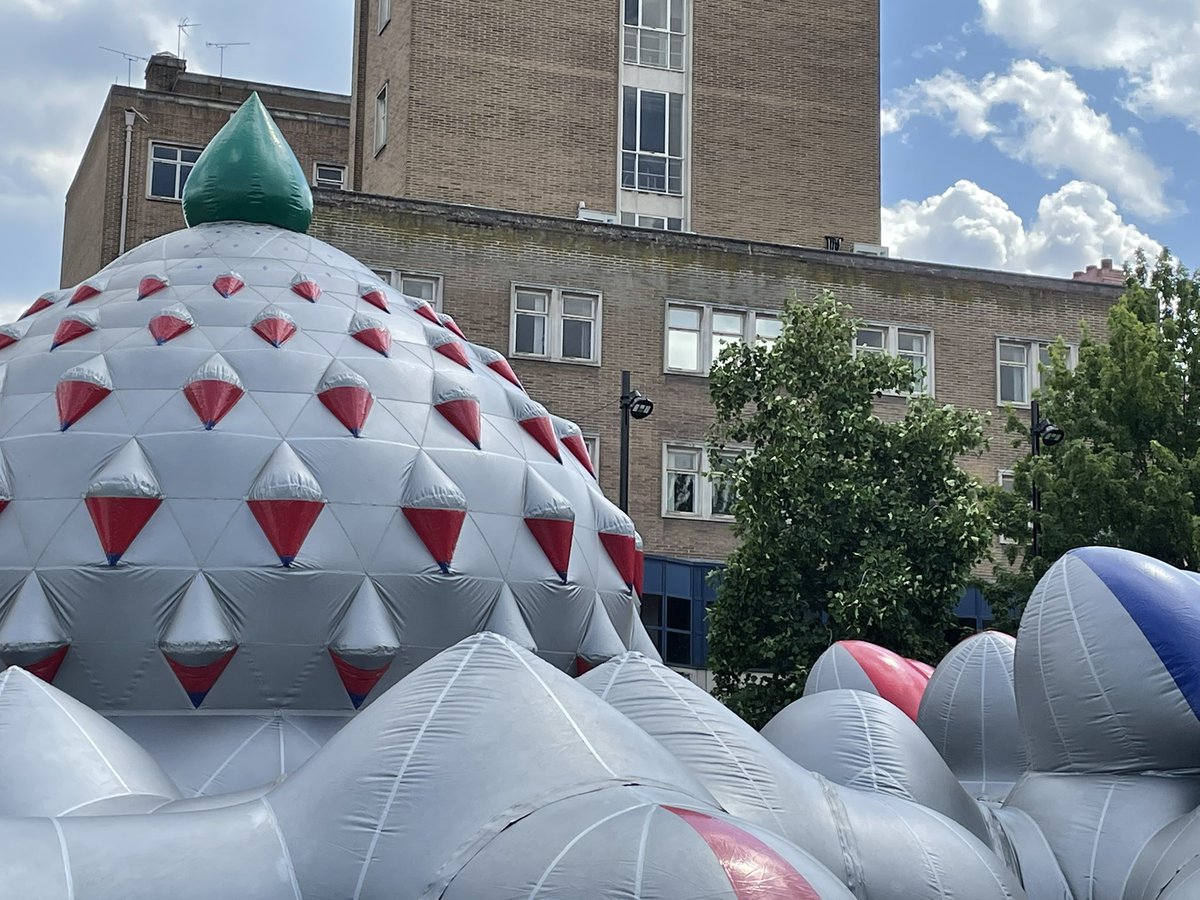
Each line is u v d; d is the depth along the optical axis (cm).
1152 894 1134
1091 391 2775
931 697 1667
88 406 1412
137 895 768
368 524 1381
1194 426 2712
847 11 4519
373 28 4397
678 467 3666
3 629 1311
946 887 1052
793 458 2573
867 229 4425
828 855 1022
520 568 1452
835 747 1260
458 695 859
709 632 2662
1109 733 1277
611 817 760
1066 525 2648
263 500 1348
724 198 4291
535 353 3581
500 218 3584
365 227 3472
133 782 991
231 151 1752
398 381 1503
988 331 3966
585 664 1491
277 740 1310
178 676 1316
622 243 3681
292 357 1479
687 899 702
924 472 2645
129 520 1330
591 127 4184
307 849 807
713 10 4366
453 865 776
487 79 4100
